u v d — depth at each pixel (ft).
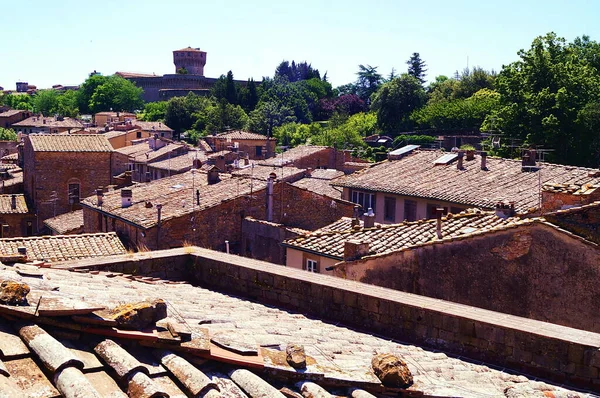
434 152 147.84
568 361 24.95
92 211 124.98
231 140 260.01
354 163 209.77
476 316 27.78
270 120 372.58
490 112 276.00
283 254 96.12
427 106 322.96
